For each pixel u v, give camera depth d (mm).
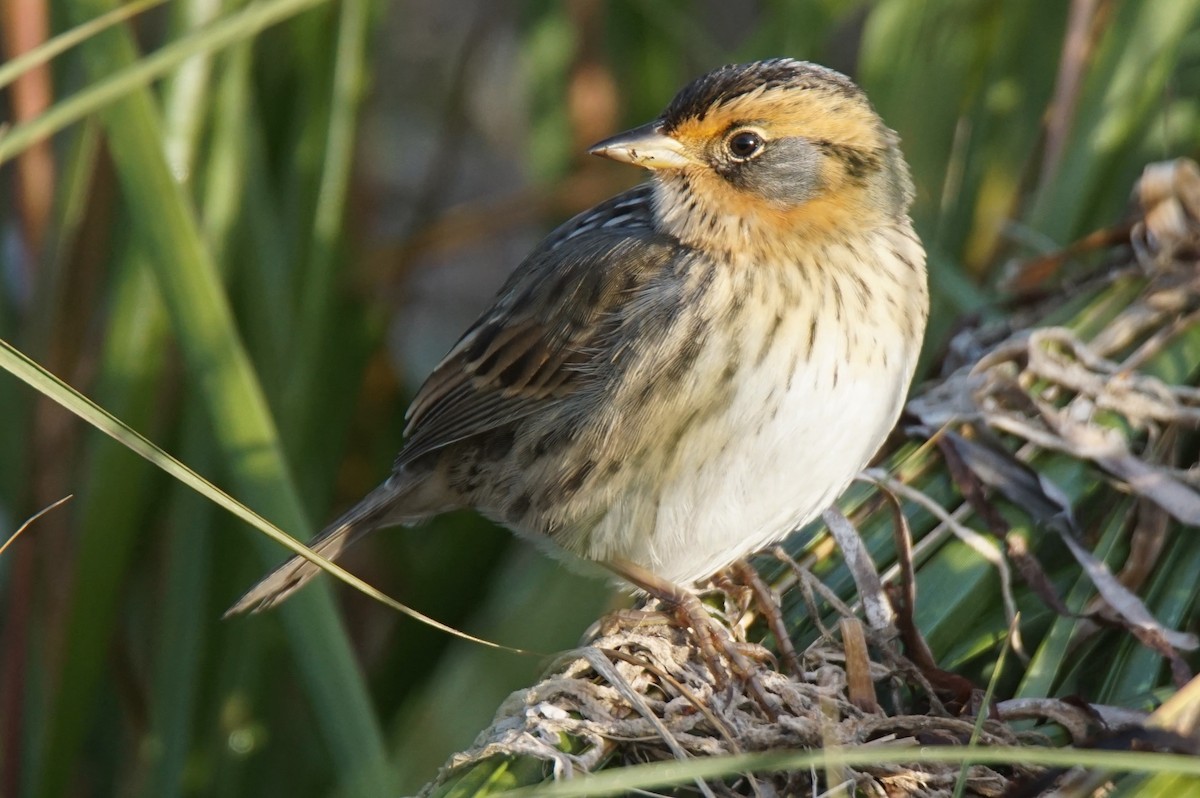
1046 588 7809
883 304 8047
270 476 7570
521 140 13797
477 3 15406
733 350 7859
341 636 7281
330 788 10320
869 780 6578
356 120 10555
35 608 9812
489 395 8617
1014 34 11016
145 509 9914
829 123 8227
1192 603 7941
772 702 6949
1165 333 8922
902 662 7266
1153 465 8180
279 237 10273
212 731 10164
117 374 9281
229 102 9492
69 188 9367
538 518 8477
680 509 8039
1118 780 6258
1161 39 10086
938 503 8328
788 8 10930
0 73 5910
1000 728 6734
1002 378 8586
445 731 9203
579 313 8336
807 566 8172
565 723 6629
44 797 9492
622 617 7738
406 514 9273
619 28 12461
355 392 11070
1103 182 10273
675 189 8398
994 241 11109
